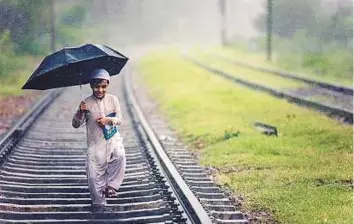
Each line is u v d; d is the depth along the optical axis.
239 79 57.00
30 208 18.80
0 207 18.53
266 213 19.61
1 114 41.00
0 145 26.61
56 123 38.06
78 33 76.00
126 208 19.12
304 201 20.44
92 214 18.23
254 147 29.14
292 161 26.03
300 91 50.00
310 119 35.66
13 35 67.31
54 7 73.81
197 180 23.28
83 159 27.36
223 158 27.47
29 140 31.28
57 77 19.25
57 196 20.50
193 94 51.59
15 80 59.41
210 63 84.25
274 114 38.69
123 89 60.75
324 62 68.88
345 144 28.61
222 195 21.09
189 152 29.80
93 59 18.88
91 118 18.83
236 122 36.84
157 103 51.44
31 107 44.84
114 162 18.92
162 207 19.03
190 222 16.89
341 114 35.53
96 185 18.78
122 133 33.97
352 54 73.56
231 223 17.61
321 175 23.38
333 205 20.05
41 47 71.19
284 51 86.75
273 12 83.00
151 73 79.94
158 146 27.25
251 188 22.27
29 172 24.17
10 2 66.06
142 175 23.64
